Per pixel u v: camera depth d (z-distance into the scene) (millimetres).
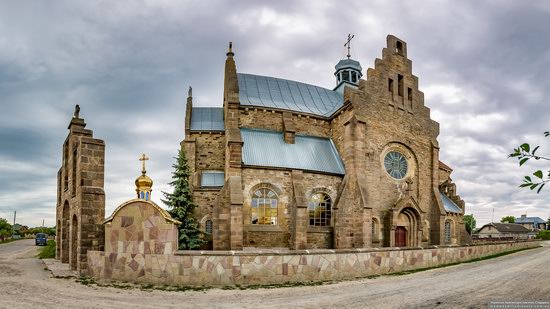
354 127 33344
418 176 37281
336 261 18734
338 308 12422
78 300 13547
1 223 100375
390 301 13383
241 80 41406
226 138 34625
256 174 31062
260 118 37156
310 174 32469
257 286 16406
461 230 44188
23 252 44062
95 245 21641
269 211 31188
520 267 22562
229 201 29641
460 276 19062
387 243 33250
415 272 20688
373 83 35438
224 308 12547
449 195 47094
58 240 32750
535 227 147000
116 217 17938
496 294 14305
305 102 42250
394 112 36562
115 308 12422
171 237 17234
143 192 19016
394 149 36281
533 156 5715
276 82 43375
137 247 17516
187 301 13570
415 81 39375
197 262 16906
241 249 28484
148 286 16391
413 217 34906
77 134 26391
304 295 14602
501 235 106938
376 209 33250
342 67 53781
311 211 32344
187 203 34156
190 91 42219
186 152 39094
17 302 12969
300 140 36844
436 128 40125
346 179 33000
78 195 22469
